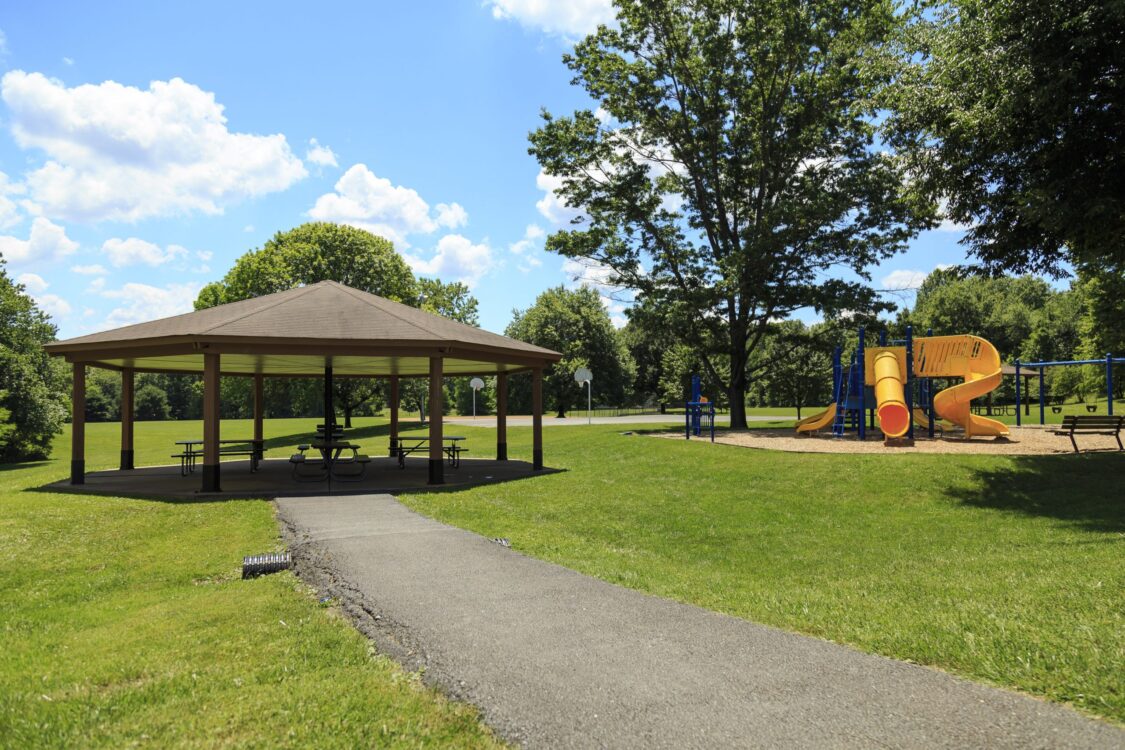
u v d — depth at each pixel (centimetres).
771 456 1719
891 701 379
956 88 1211
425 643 488
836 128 2583
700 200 2773
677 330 2755
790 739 338
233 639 521
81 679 440
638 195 2797
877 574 793
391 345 1398
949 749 324
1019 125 1158
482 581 665
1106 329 3425
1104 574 651
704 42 2552
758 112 2686
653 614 555
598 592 625
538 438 1827
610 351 6744
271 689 416
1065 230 1201
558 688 406
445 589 636
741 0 2495
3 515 1084
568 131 2725
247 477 1648
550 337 6412
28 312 3872
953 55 1212
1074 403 5325
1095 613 526
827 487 1384
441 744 343
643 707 378
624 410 6512
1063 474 1315
